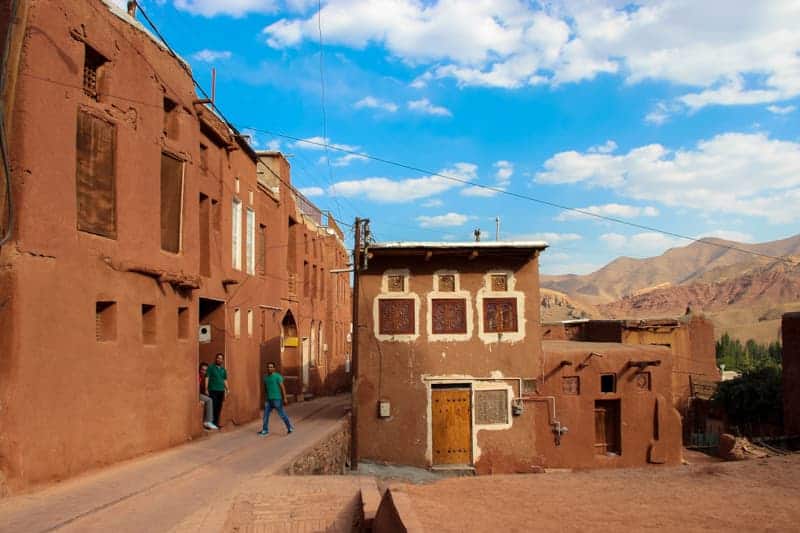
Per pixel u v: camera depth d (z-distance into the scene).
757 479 9.28
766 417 29.05
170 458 11.86
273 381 15.73
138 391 11.93
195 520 7.89
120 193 11.41
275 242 23.83
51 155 9.52
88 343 10.34
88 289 10.38
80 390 10.09
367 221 18.19
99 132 10.87
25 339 8.88
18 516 7.59
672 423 20.69
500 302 19.58
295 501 9.18
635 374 20.67
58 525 7.30
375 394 19.14
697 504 7.73
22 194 8.93
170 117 14.06
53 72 9.59
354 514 8.84
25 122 8.99
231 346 18.05
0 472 8.50
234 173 18.61
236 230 19.02
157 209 12.82
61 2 9.79
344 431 18.17
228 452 12.77
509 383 19.36
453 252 19.09
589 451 19.97
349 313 49.03
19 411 8.73
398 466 18.84
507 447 19.23
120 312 11.35
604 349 21.17
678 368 34.62
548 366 20.02
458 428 19.27
